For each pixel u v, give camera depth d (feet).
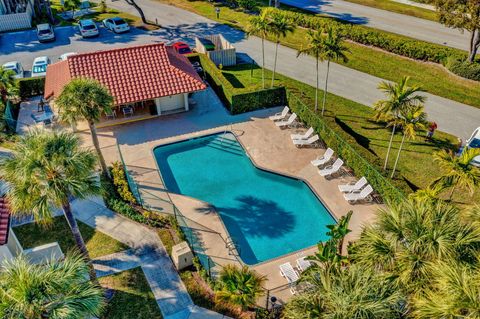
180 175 83.87
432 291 40.45
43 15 161.17
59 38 142.51
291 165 84.79
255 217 74.38
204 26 153.07
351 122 96.58
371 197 76.18
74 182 46.85
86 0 175.42
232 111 100.89
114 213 72.33
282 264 63.26
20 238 67.15
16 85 100.58
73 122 70.49
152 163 85.20
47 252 60.49
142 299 57.82
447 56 118.93
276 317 54.49
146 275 61.36
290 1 180.55
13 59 128.06
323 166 84.38
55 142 48.75
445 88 110.83
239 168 85.66
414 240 43.42
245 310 56.24
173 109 102.37
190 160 87.76
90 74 94.27
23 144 49.44
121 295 58.34
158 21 157.79
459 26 108.17
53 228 69.15
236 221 73.46
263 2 178.91
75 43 138.10
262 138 92.84
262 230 71.72
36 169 45.88
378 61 124.77
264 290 54.75
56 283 38.58
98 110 69.26
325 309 38.83
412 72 118.62
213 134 94.53
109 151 88.22
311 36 89.45
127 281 60.34
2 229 56.03
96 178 57.67
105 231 68.69
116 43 138.10
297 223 73.15
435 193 59.62
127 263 63.10
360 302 37.11
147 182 80.12
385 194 73.20
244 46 136.98
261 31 100.94
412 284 41.47
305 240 69.87
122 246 65.98
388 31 145.89
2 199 59.31
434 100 106.22
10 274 38.99
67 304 37.96
